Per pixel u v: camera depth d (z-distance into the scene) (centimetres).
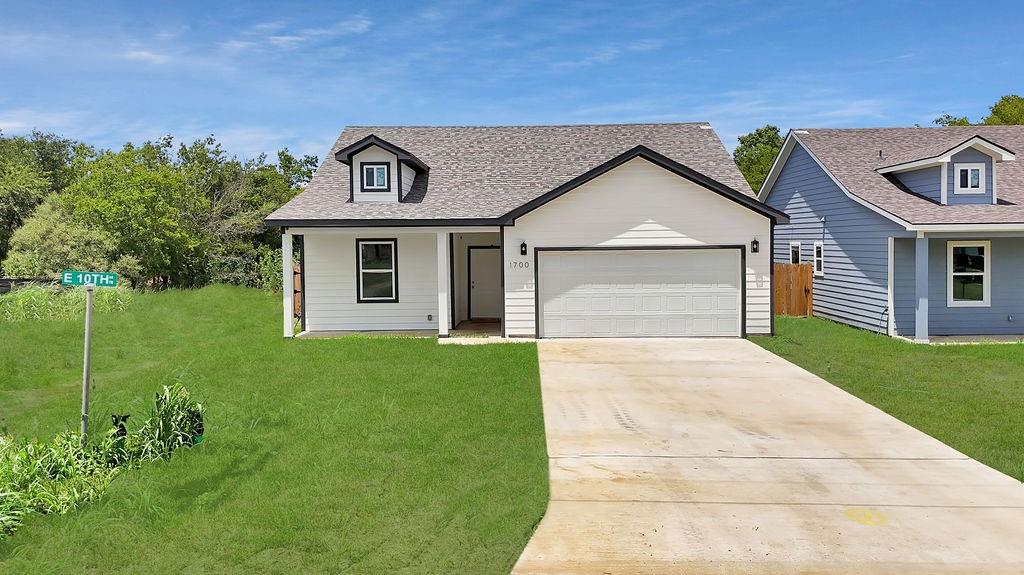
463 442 902
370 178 1902
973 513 679
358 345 1633
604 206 1767
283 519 671
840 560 587
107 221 3164
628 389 1211
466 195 1939
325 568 586
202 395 1145
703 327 1781
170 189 3288
